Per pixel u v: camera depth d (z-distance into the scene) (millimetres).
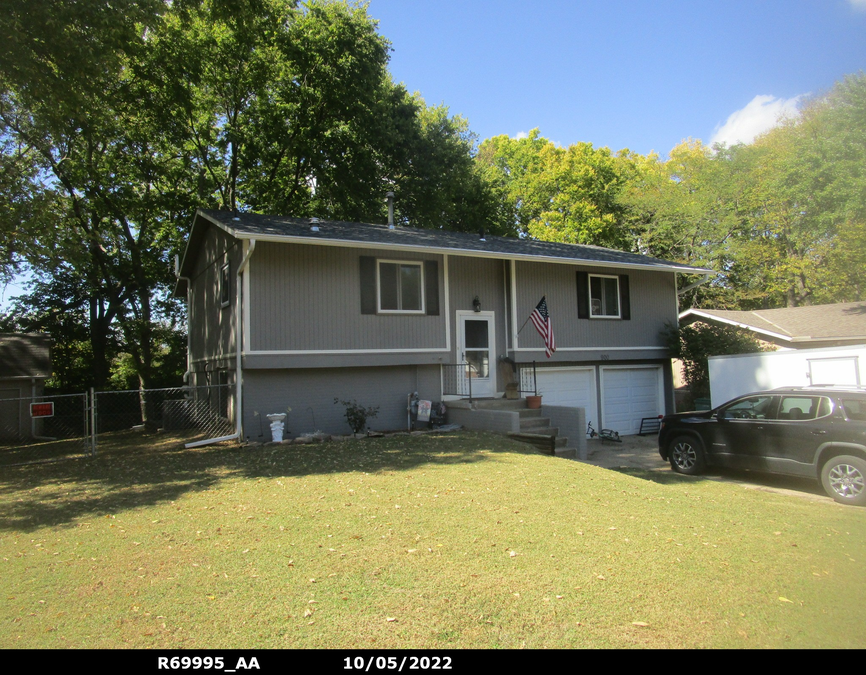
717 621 4355
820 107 24672
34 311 26750
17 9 10680
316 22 22609
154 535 6199
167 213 23844
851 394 9414
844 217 22578
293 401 13273
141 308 26906
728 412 10945
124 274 24641
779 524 7133
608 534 6250
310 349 13148
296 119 23891
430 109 32406
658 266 18578
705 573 5270
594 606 4512
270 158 24328
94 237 17641
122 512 7195
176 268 19734
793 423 9781
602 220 33594
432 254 15086
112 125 17891
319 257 13422
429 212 27422
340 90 22766
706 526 6824
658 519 6973
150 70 18938
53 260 15938
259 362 12562
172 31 18531
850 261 25688
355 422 13266
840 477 8992
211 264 16422
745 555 5820
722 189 31797
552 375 17281
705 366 18750
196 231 16891
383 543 5797
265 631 4062
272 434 12445
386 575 5000
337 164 24219
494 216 32812
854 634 4219
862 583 5184
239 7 14844
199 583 4875
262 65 21594
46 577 5113
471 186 31297
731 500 8461
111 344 28594
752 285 33344
